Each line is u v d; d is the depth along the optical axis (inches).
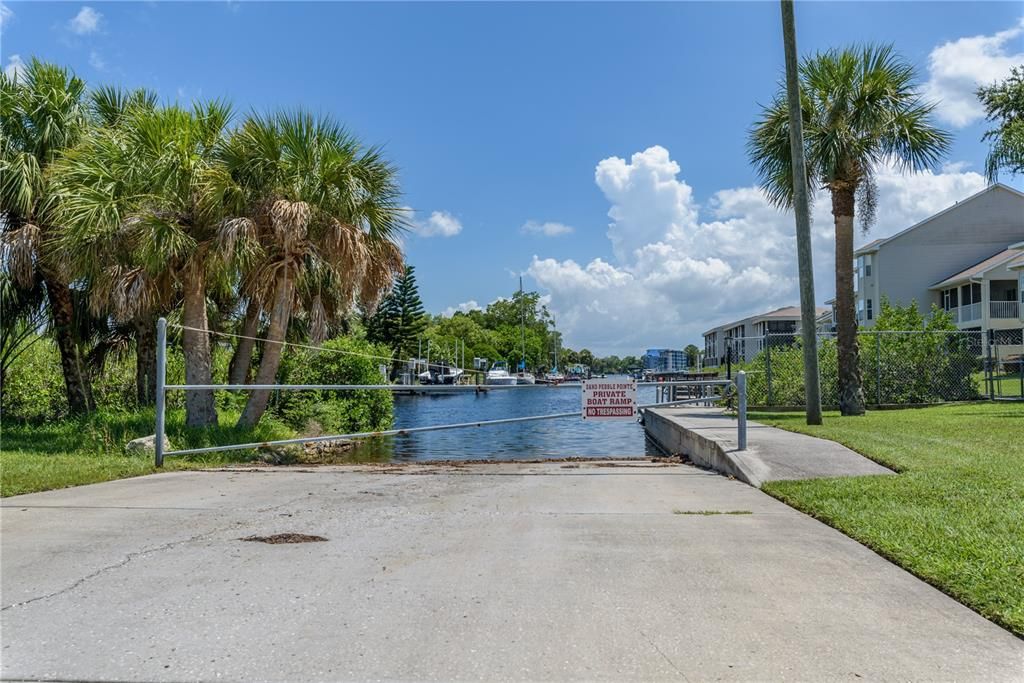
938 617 153.9
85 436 475.5
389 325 3002.0
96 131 539.2
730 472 353.7
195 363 520.1
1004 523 217.6
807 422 518.3
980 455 337.1
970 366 756.6
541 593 169.0
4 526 239.6
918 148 605.0
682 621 151.5
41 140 547.5
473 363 3875.5
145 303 491.2
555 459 455.5
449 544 215.0
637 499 288.2
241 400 772.6
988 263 1406.3
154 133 496.1
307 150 511.2
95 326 655.8
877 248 1609.3
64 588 173.8
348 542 218.2
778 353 817.5
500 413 1568.7
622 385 390.0
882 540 207.5
